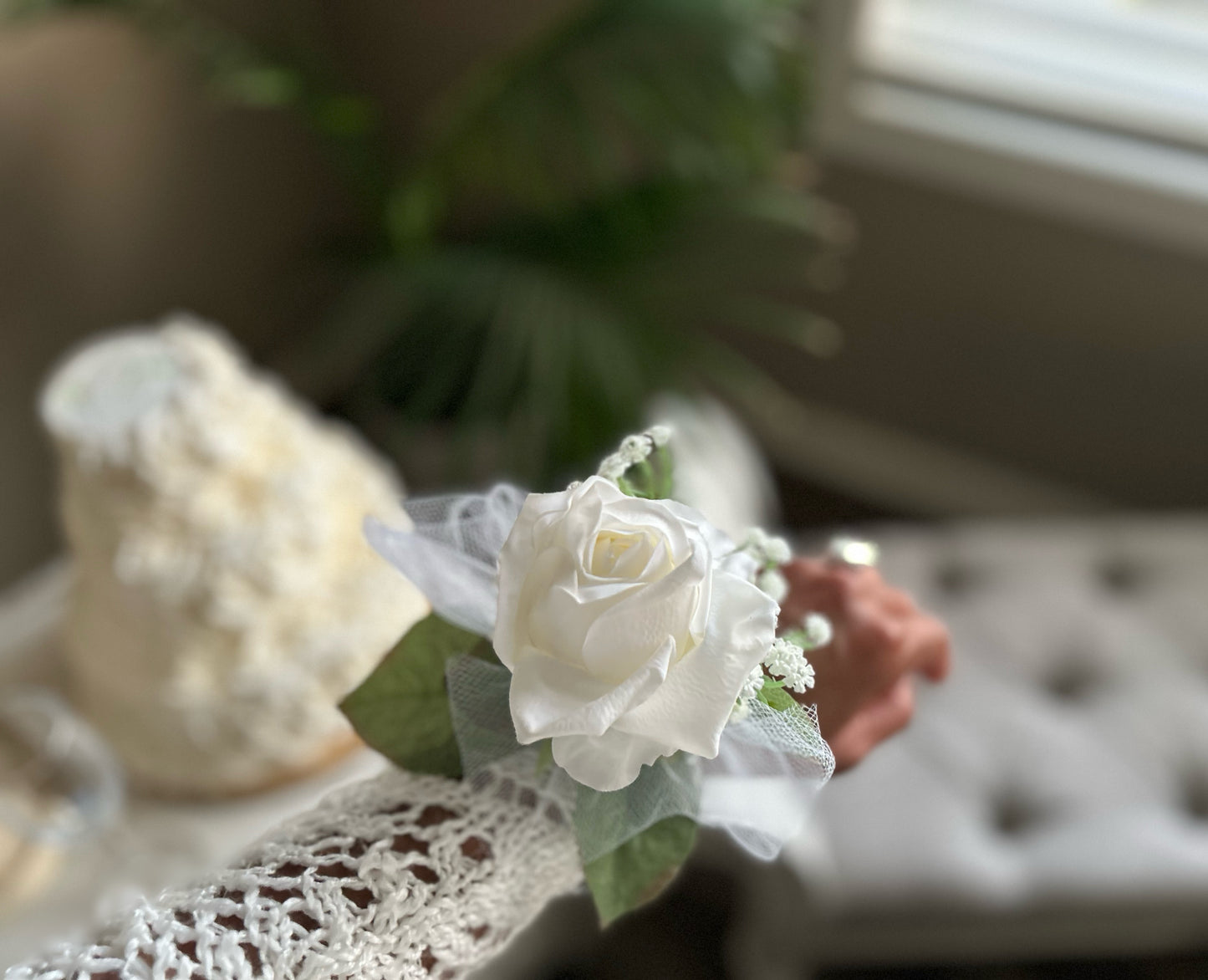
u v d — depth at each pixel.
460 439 1.54
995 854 1.03
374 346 1.83
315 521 1.04
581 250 1.56
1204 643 1.20
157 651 1.02
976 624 1.22
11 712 1.09
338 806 0.62
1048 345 1.83
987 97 1.72
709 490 1.33
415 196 1.62
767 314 2.00
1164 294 1.68
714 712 0.54
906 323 1.94
